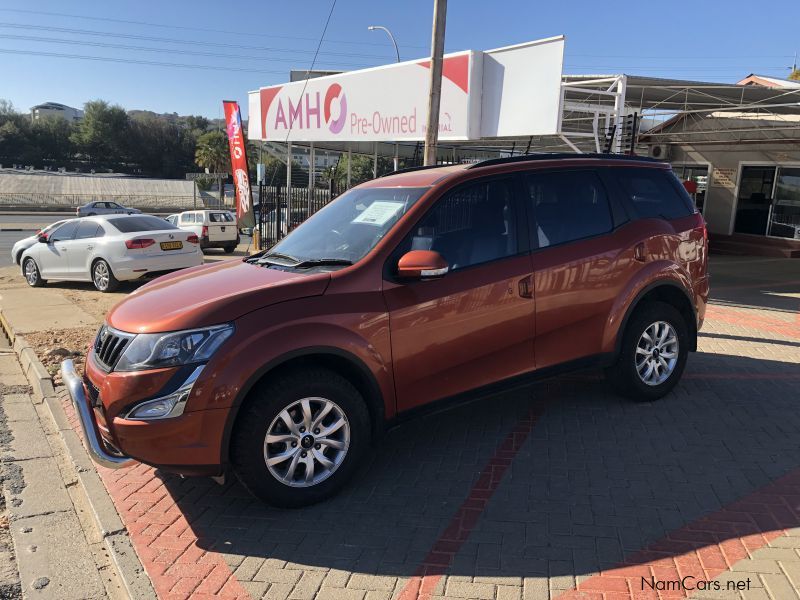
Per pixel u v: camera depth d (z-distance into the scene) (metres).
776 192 16.31
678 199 5.09
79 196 63.38
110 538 3.31
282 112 16.42
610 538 3.08
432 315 3.72
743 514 3.25
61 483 4.20
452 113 10.86
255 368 3.21
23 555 3.37
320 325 3.39
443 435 4.44
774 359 6.21
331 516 3.42
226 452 3.24
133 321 3.43
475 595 2.70
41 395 5.89
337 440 3.54
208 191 76.88
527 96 9.77
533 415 4.75
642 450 4.09
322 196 17.64
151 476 4.06
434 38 7.89
